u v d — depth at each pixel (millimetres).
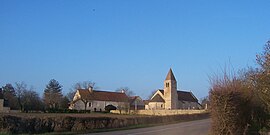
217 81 33219
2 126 25938
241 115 19031
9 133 25562
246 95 19562
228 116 18766
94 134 28375
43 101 120312
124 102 125250
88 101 126750
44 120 29312
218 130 18953
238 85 19547
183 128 36406
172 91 125625
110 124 36750
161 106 129000
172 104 124750
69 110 100812
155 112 97188
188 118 59656
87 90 129250
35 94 113125
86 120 33188
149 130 33594
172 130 33500
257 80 21344
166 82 126500
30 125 28016
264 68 21688
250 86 20812
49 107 110125
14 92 109812
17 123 27031
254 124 20047
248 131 19375
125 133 29641
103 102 129500
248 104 19594
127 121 40531
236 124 18797
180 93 137625
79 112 101812
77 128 31797
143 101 140125
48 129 29438
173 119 54281
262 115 20594
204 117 65438
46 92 130125
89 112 105000
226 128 18797
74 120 31797
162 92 132000
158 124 44469
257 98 20531
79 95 127250
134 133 29609
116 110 110562
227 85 19500
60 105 124125
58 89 134250
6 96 108062
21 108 103562
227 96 18875
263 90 20906
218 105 19016
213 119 19266
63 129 30531
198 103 140750
